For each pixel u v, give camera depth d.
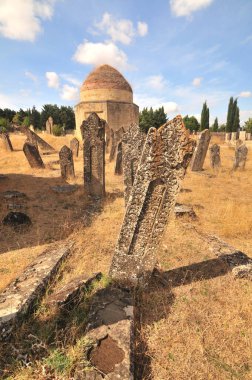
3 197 8.09
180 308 3.43
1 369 2.41
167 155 3.49
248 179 12.23
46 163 14.79
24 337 2.76
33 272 3.82
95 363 2.42
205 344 2.88
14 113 57.62
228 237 5.87
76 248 4.95
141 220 3.72
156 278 4.08
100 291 3.47
